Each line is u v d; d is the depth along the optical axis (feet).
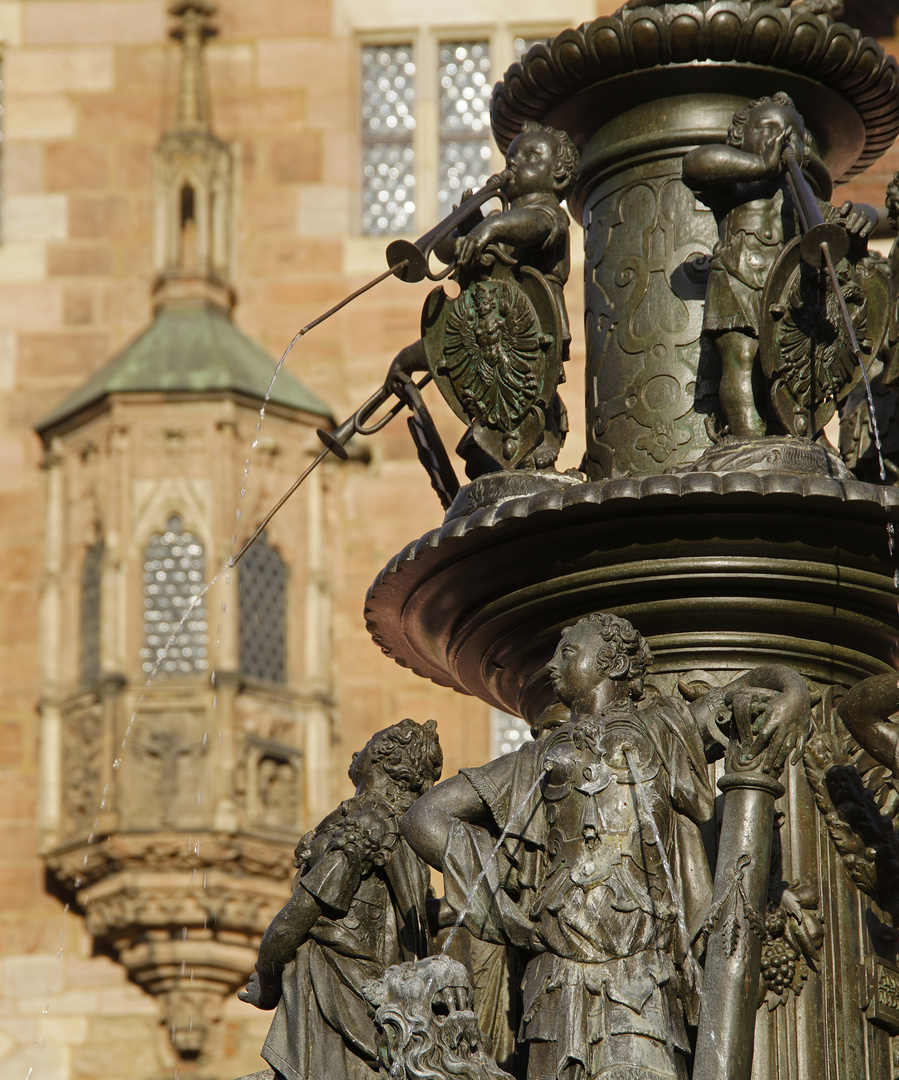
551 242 33.35
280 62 133.49
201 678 119.03
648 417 34.45
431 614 34.32
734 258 32.94
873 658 32.22
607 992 26.23
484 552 31.65
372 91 135.13
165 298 127.65
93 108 132.46
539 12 135.03
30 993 117.91
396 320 128.67
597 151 36.35
